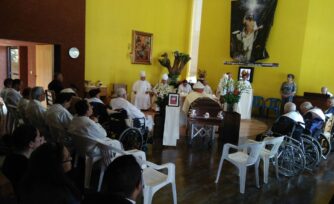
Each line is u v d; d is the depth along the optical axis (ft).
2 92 16.51
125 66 30.73
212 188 11.59
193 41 37.55
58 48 23.56
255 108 30.78
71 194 5.03
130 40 30.78
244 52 31.81
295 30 28.35
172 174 9.07
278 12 29.35
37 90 12.76
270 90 30.27
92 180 10.87
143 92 28.94
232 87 20.16
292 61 28.68
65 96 11.76
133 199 3.97
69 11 23.52
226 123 18.57
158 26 33.37
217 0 34.47
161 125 18.12
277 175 13.04
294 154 13.53
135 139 13.91
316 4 27.27
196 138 19.12
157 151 15.89
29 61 27.40
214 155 15.85
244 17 31.37
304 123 13.98
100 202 3.73
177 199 10.44
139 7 30.99
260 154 12.16
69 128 10.41
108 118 14.01
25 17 21.25
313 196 11.47
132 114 14.94
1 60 30.25
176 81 29.58
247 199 10.82
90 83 26.66
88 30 27.09
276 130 13.91
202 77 31.94
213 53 35.27
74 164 11.46
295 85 26.63
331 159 16.48
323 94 24.47
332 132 17.70
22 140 6.33
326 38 27.27
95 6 27.30
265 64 30.48
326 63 27.55
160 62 32.63
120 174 3.83
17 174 6.02
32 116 12.47
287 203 10.73
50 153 5.06
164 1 33.47
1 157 11.68
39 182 4.87
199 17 37.01
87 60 27.40
